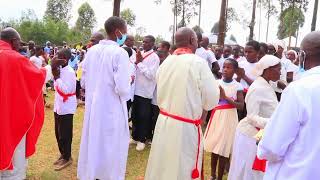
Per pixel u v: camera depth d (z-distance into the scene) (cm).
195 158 404
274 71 402
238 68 565
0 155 420
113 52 476
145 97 710
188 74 391
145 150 716
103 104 479
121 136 493
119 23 487
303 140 252
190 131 396
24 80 432
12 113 426
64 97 579
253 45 621
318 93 250
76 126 869
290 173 257
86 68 495
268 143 262
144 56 710
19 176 456
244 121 429
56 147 700
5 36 437
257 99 401
